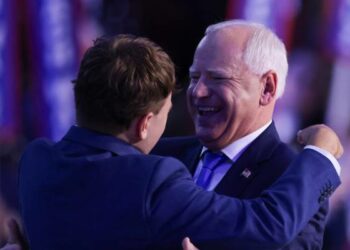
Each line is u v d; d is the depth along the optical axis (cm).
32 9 1281
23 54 1342
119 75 529
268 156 629
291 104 1367
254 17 1241
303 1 1368
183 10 1465
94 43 548
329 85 1384
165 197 521
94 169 531
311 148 568
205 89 623
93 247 524
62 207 534
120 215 520
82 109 546
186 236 517
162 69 539
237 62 619
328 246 1272
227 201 531
